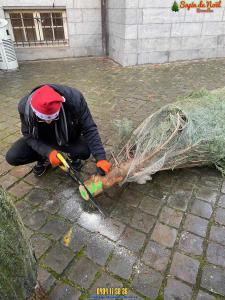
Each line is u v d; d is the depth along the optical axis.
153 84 5.57
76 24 7.43
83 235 2.17
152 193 2.58
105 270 1.91
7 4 6.78
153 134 2.53
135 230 2.21
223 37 7.41
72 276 1.88
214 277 1.85
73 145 2.64
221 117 2.71
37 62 7.54
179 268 1.91
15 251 1.15
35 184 2.73
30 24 7.29
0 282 1.06
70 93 2.21
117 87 5.41
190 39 7.17
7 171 2.92
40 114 1.93
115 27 7.05
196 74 6.24
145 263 1.95
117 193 2.58
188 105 2.85
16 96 5.02
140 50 6.90
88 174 2.87
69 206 2.46
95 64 7.25
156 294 1.76
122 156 2.61
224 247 2.06
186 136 2.49
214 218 2.31
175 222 2.27
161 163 2.37
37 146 2.35
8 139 3.55
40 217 2.35
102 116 4.12
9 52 6.48
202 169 2.91
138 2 6.21
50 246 2.09
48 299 1.74
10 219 1.15
